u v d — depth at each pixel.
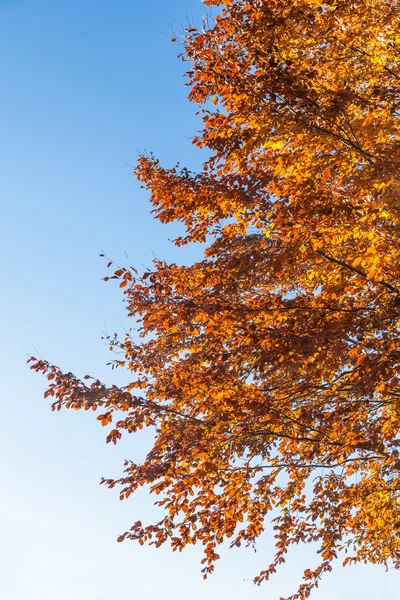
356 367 6.66
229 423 8.67
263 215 7.61
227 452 8.90
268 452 9.03
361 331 7.10
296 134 7.08
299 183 7.32
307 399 9.14
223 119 7.24
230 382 8.24
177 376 8.76
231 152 7.37
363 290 7.73
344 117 6.74
